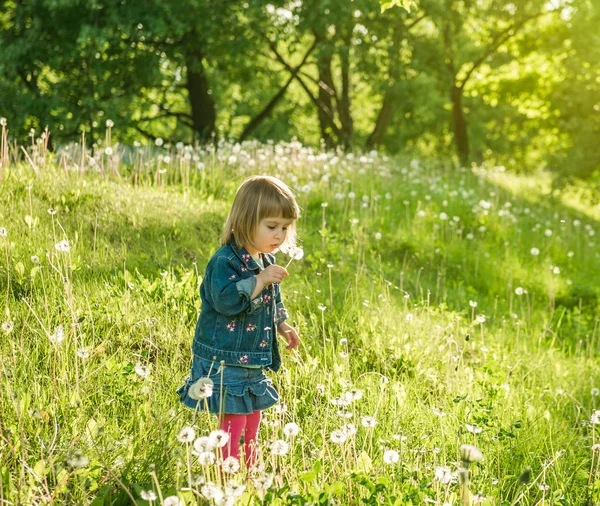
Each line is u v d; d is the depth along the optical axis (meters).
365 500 2.71
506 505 2.91
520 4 20.88
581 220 15.40
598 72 20.12
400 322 5.40
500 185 15.12
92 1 14.01
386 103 22.66
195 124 20.09
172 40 17.19
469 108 31.78
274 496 2.64
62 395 3.35
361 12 16.47
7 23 16.66
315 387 4.09
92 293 4.74
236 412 3.03
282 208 3.07
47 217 5.95
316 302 5.55
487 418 3.75
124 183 7.75
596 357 6.48
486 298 7.65
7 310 3.88
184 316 4.61
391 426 3.81
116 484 2.89
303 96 28.50
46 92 15.81
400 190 10.88
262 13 16.05
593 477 3.66
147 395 3.56
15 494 2.62
